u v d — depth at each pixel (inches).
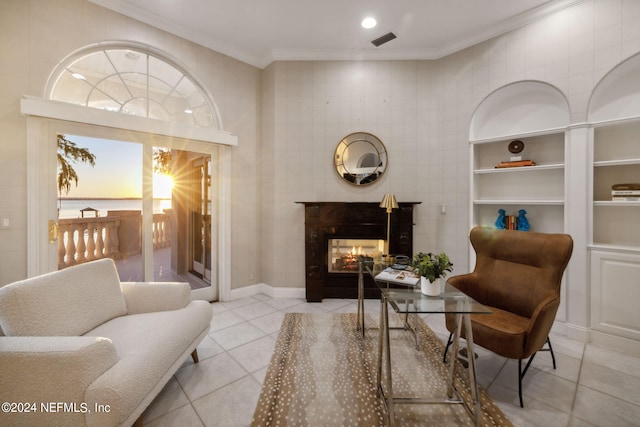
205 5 105.2
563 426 58.7
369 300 135.4
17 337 49.2
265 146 143.5
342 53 134.6
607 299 92.1
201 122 130.3
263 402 65.7
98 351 48.3
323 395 68.2
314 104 137.0
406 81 134.9
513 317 78.2
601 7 92.1
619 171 97.6
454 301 62.8
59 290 62.1
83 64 101.5
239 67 137.6
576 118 97.7
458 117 126.0
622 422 59.8
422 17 110.3
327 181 137.6
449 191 128.8
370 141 135.6
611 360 83.9
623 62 89.0
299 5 104.8
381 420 60.4
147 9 107.5
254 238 144.3
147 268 116.4
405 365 81.2
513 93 116.9
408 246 130.7
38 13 89.8
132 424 51.1
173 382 72.9
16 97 86.4
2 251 85.3
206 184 138.1
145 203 115.5
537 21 105.0
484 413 62.4
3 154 85.0
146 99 115.6
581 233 96.3
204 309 82.0
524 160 112.7
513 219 116.6
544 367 80.5
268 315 117.1
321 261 133.0
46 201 92.4
